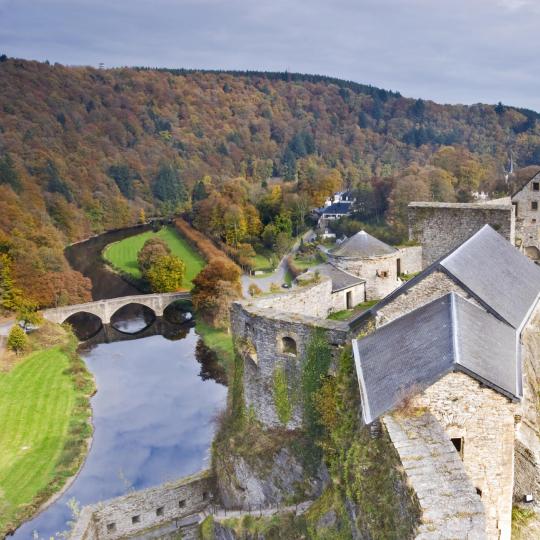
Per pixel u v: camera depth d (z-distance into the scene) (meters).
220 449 38.81
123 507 38.19
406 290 26.81
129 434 64.56
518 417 21.11
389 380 22.45
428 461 18.64
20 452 60.59
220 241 153.00
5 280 105.25
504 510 21.86
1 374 80.31
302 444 31.73
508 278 28.95
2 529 48.78
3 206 140.25
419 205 44.94
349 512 22.78
